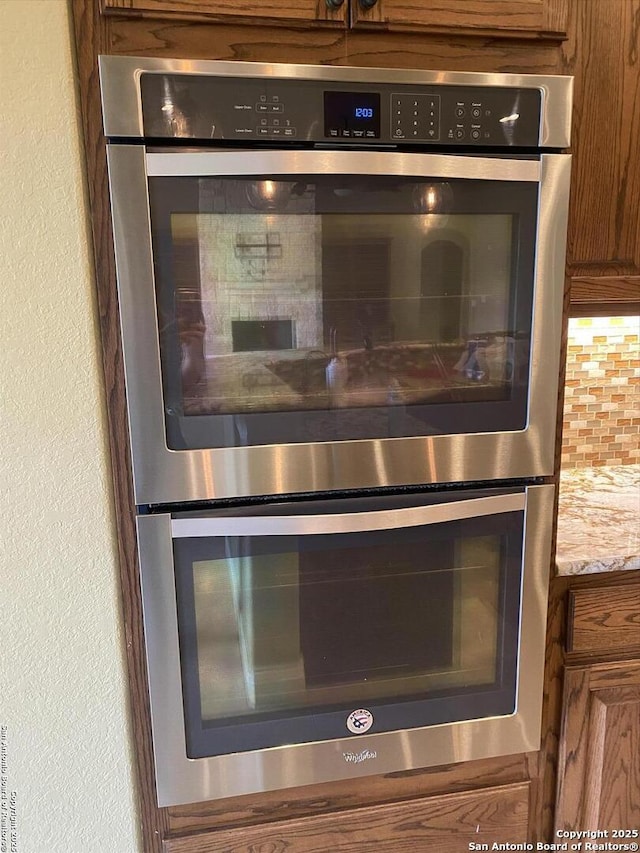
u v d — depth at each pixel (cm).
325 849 121
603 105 108
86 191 93
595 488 161
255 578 108
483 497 111
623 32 106
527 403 110
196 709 110
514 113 100
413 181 98
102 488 102
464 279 104
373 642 114
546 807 131
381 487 109
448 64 100
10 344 95
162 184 92
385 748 118
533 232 104
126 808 114
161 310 96
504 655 119
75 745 110
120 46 90
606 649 126
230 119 93
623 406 173
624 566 120
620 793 130
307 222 97
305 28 95
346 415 105
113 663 108
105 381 99
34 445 99
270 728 113
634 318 168
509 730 122
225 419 101
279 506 105
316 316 101
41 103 90
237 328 99
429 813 123
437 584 114
